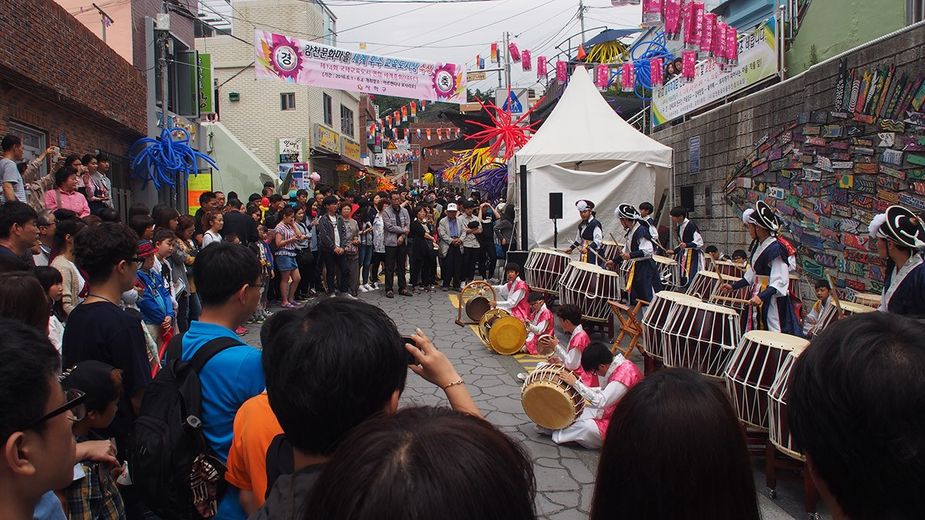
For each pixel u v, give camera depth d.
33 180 7.07
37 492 1.44
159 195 13.41
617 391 4.84
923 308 4.34
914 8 7.32
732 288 6.67
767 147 9.76
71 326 2.87
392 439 1.02
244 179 18.36
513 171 12.70
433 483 0.94
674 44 15.72
